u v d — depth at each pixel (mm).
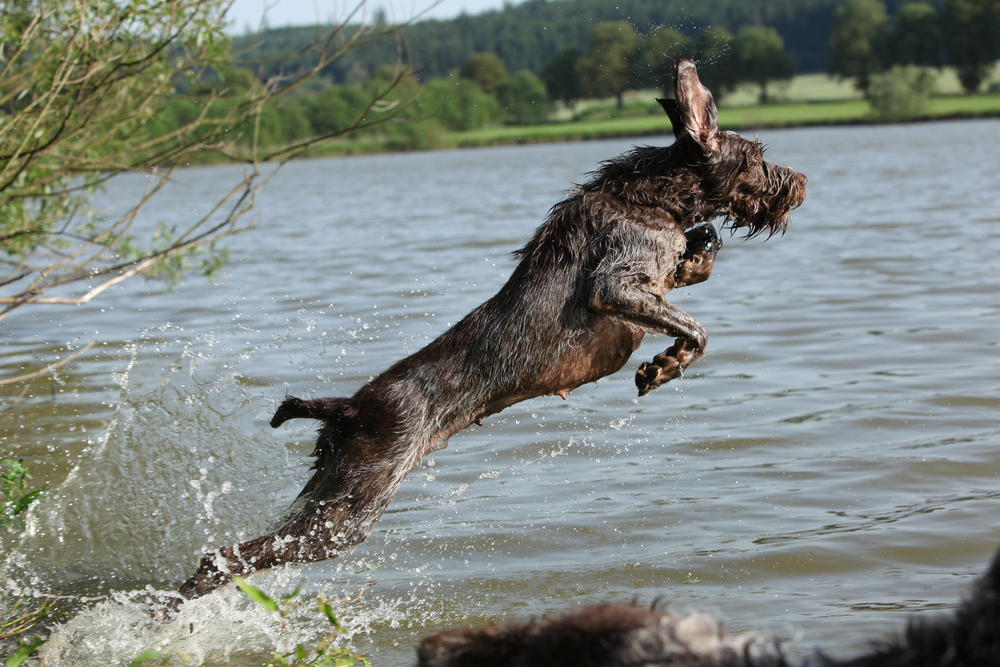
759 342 9891
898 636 2416
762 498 6285
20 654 3914
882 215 18984
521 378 5285
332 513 5184
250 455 7164
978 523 5656
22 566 5859
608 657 2604
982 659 2191
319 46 7602
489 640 2836
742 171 5359
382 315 11195
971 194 22109
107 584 5688
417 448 5258
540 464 7199
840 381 8516
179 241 6840
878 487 6316
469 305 11492
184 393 8031
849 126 79500
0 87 7062
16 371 9805
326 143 7512
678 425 7754
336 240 18344
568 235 5289
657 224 5254
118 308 12594
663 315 5070
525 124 62344
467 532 6141
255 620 5195
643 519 6113
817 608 4801
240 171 50844
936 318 10375
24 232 7176
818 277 12984
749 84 92750
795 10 116938
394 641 4922
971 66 97250
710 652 2541
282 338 10367
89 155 8016
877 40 99750
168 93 8008
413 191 31062
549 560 5707
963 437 7047
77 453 7449
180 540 6145
